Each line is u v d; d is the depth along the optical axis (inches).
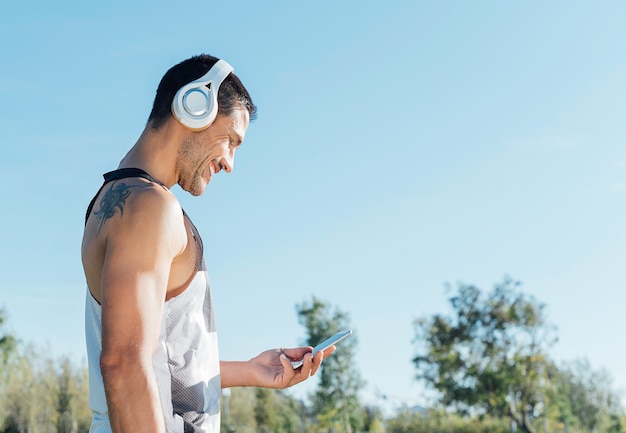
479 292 2023.9
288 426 2172.7
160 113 89.0
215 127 89.3
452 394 1990.7
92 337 86.5
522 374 1975.9
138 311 76.9
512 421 2021.4
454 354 2001.7
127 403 74.3
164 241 80.4
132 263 78.4
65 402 1862.7
